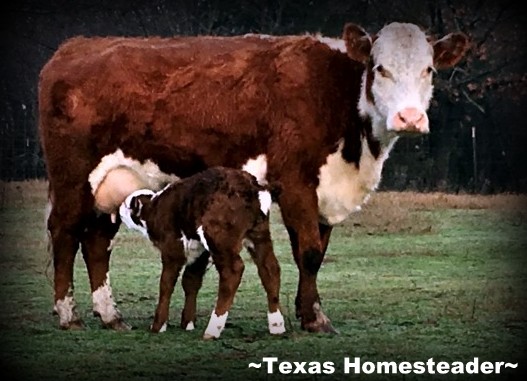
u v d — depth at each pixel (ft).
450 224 61.31
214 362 27.04
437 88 89.97
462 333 30.63
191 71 32.30
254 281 40.86
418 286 39.52
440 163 91.04
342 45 32.32
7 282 41.34
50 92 32.68
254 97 31.81
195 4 95.35
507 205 70.33
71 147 32.35
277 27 94.12
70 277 32.17
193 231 29.53
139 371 26.17
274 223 61.26
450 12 93.09
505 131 92.73
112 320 31.78
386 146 31.71
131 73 32.37
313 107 31.53
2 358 27.71
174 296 37.52
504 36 93.20
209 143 32.04
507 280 41.27
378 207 66.74
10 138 91.66
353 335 30.22
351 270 43.93
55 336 30.48
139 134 32.22
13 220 61.46
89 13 95.25
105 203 32.71
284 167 31.40
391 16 93.45
